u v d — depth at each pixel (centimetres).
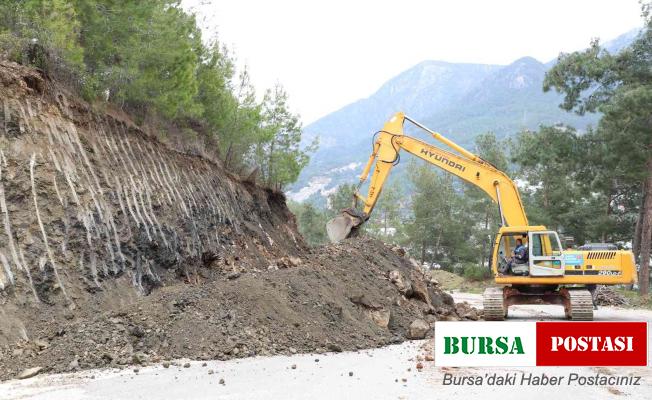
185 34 2092
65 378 885
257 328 1178
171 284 1416
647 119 2986
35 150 1266
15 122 1259
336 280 1572
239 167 2439
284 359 1086
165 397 795
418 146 2222
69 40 1519
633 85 3002
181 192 1688
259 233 2055
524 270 1958
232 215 1938
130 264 1323
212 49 2412
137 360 980
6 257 1082
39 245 1147
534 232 1966
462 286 4831
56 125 1352
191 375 919
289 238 2384
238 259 1752
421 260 6222
